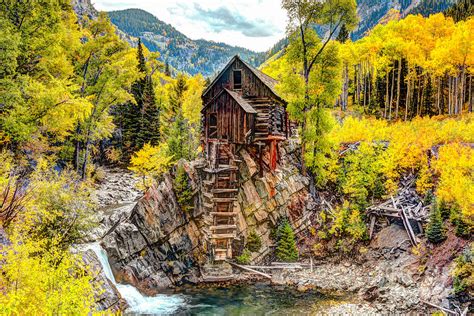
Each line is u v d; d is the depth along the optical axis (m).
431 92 50.31
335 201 27.72
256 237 25.45
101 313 8.78
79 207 17.17
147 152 33.19
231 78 29.14
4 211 12.37
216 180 26.06
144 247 23.30
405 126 36.28
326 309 18.42
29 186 15.44
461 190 19.42
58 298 8.11
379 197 25.62
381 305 18.19
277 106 28.41
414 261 20.11
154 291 21.66
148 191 24.48
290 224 26.69
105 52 35.53
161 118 58.88
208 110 28.52
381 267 21.22
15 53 19.56
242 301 19.94
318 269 23.39
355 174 26.72
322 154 29.02
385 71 54.31
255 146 27.66
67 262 9.89
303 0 28.14
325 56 28.61
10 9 21.94
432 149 26.59
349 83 69.81
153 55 68.88
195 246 24.64
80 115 23.59
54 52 24.27
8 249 9.44
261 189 26.62
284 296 20.39
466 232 18.91
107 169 47.03
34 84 21.02
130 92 53.38
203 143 30.44
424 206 22.92
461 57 40.62
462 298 16.31
